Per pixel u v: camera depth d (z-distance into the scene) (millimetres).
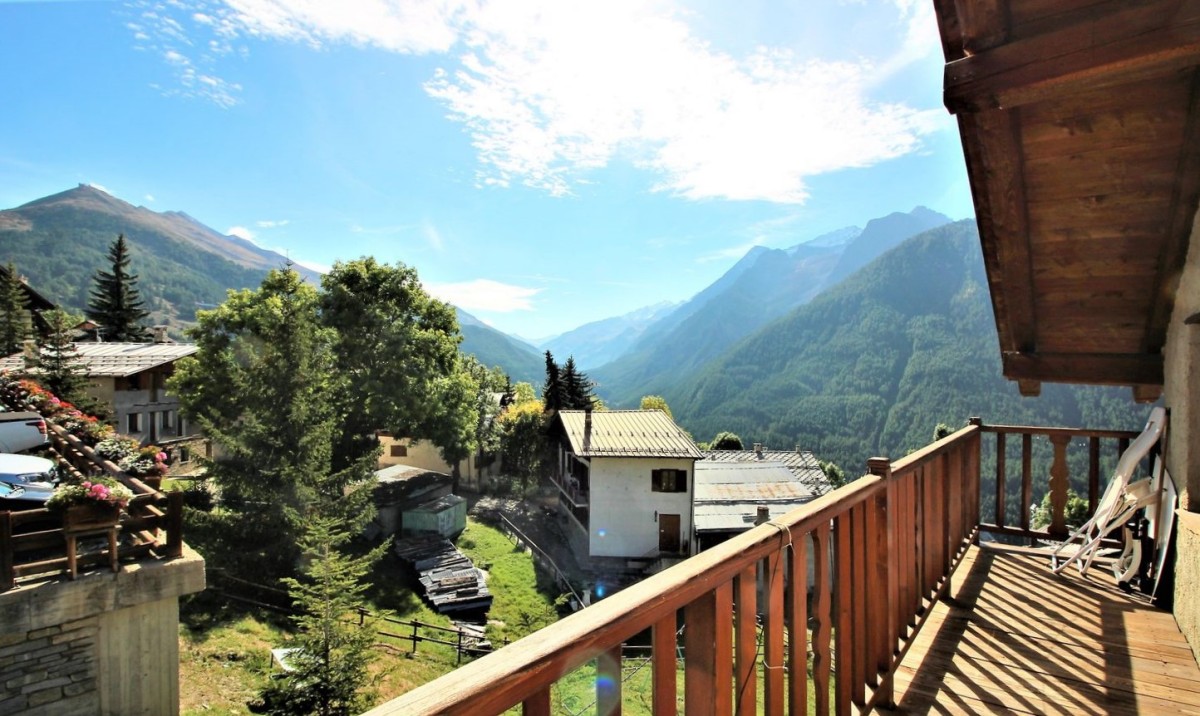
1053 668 2918
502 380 49000
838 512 1996
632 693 8898
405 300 25266
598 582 19594
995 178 2855
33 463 7375
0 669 5516
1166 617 3479
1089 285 3537
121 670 6191
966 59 2221
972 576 4180
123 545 6613
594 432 23047
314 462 15398
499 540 23562
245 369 16891
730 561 1354
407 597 16625
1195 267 3016
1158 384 3859
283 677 9008
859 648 2270
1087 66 2012
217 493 18797
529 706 879
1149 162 2670
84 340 34188
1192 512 3201
